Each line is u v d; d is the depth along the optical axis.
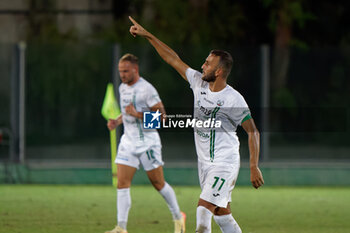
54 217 38.97
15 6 86.19
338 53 56.62
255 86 56.00
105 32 80.12
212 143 25.64
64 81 55.22
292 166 57.00
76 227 35.62
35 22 86.12
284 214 41.66
